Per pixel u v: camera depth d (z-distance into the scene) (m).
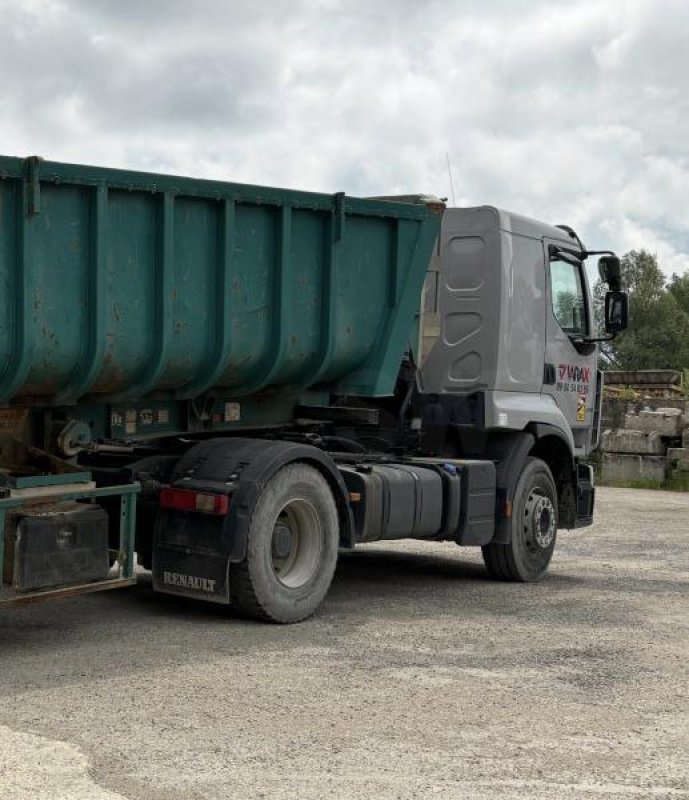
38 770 4.49
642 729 5.34
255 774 4.54
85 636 7.01
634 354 77.75
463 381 9.75
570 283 10.71
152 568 7.60
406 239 8.83
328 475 7.94
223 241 7.47
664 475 22.22
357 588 9.19
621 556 11.74
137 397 7.42
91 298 6.72
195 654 6.58
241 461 7.49
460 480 9.17
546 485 10.09
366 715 5.41
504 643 7.12
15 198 6.32
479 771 4.66
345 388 8.87
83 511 6.78
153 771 4.53
